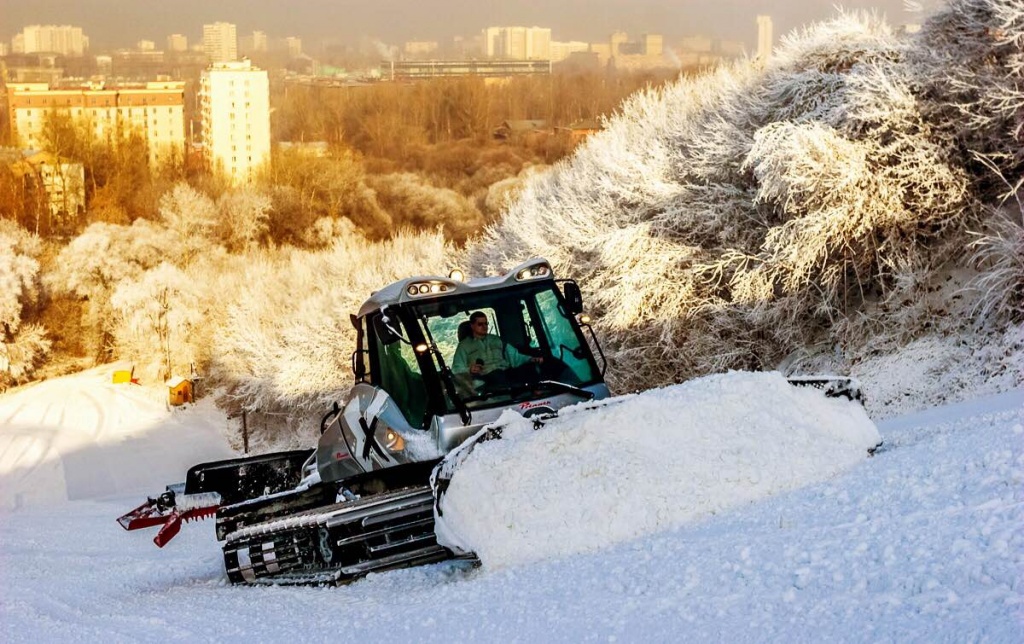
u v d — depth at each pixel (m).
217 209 91.06
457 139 94.31
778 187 18.88
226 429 61.09
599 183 25.73
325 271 53.81
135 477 54.44
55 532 20.62
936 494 5.49
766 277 20.45
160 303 75.25
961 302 17.16
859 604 4.14
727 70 28.20
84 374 81.62
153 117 146.12
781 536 5.43
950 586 4.08
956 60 18.66
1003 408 9.86
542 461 6.59
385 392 8.48
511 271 8.56
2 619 7.75
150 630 6.59
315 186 89.19
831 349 19.33
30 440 63.31
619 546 6.21
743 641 4.07
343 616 6.10
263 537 7.96
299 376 41.75
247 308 55.00
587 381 8.46
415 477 8.02
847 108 19.03
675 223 22.62
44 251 91.69
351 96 103.50
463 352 8.20
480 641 4.90
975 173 18.58
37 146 113.12
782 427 7.00
